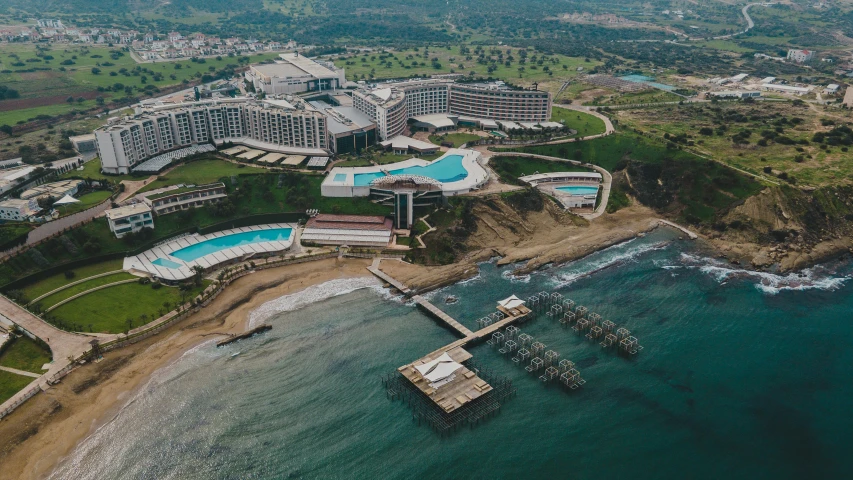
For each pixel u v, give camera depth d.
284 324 191.38
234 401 157.38
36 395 156.12
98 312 189.25
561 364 170.88
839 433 147.88
